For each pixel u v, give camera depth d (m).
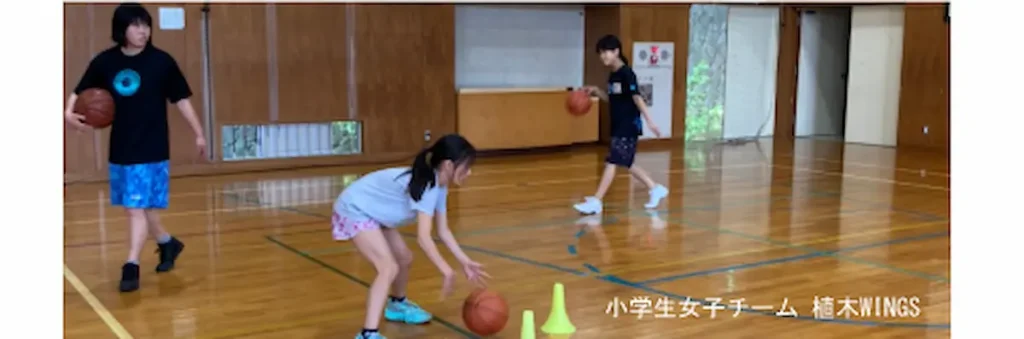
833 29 13.23
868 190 7.62
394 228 3.56
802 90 13.15
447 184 3.18
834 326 3.68
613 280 4.48
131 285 4.24
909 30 11.29
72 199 7.18
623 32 11.30
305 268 4.74
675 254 5.08
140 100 4.18
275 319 3.80
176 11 8.52
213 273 4.62
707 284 4.39
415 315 3.73
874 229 5.83
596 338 3.52
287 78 9.21
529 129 10.84
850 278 4.50
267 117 9.16
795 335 3.56
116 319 3.77
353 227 3.25
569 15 11.62
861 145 11.78
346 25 9.46
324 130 9.62
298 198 7.24
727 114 12.64
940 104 11.05
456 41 10.66
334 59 9.44
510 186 7.91
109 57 4.21
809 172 8.88
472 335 3.56
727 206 6.77
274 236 5.61
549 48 11.51
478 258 4.98
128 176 4.20
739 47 12.55
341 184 8.13
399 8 9.77
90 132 8.29
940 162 9.74
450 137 3.08
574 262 4.89
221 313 3.88
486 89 10.45
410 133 10.06
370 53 9.65
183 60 8.62
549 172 8.96
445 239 3.24
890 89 11.66
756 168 9.22
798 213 6.45
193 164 8.80
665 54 11.77
